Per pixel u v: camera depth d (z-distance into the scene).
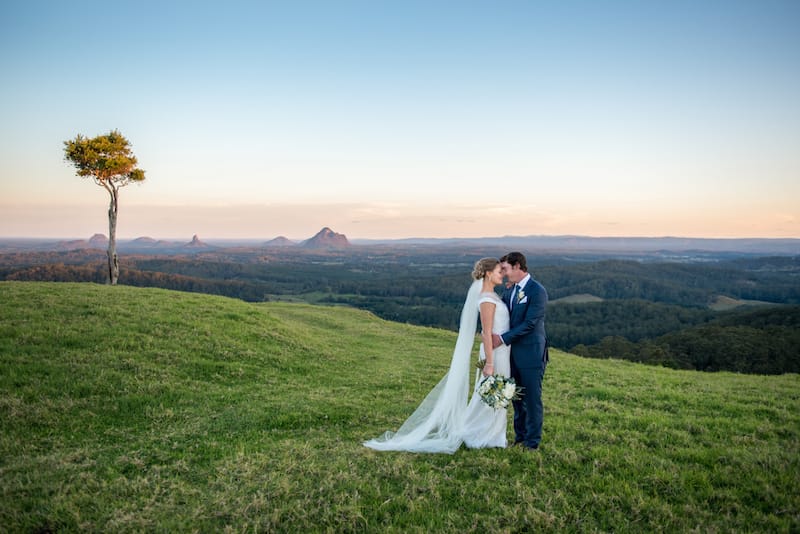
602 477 6.12
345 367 14.95
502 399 6.61
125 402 9.05
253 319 17.89
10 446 6.88
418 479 6.02
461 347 7.54
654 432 8.06
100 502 5.23
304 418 8.80
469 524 5.04
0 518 4.81
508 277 7.29
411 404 10.46
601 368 17.19
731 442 7.61
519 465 6.57
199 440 7.55
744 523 4.98
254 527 4.75
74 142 27.80
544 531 4.89
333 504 5.33
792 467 6.35
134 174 29.23
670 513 5.14
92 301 16.53
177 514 5.07
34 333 12.01
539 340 7.09
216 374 11.62
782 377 17.44
